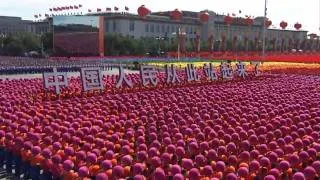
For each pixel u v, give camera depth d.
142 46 80.75
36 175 11.87
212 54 73.94
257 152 11.88
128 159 11.12
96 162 11.24
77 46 64.25
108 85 27.28
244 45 94.19
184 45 76.31
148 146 13.04
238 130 14.98
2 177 12.88
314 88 28.62
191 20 106.38
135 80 29.88
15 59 64.75
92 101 21.42
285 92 26.42
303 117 17.70
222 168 10.70
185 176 10.45
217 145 13.04
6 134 13.51
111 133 14.55
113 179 10.36
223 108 19.86
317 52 91.50
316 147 12.79
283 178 10.67
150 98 22.88
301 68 46.31
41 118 16.52
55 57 65.69
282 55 77.12
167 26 104.69
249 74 37.19
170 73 30.02
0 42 88.06
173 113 18.44
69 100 22.28
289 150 12.57
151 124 15.80
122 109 19.30
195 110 19.25
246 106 20.69
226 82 33.25
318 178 10.68
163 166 10.97
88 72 25.25
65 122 15.80
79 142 12.90
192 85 30.84
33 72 44.72
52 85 24.11
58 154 11.73
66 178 10.77
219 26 106.25
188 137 14.20
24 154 12.30
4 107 18.97
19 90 25.33
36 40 84.69
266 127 15.62
